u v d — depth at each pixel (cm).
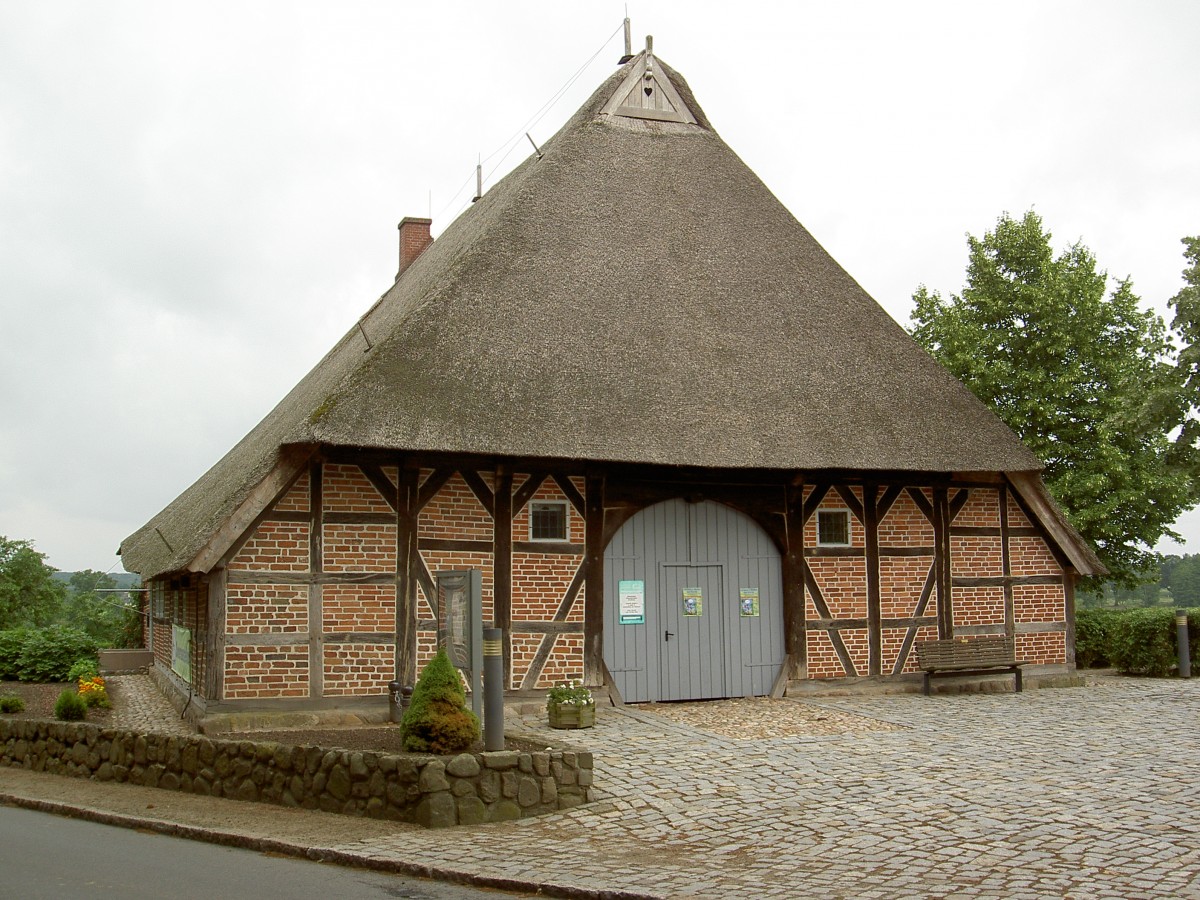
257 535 1151
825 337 1503
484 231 1425
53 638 1661
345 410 1141
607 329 1368
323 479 1182
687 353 1391
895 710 1263
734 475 1383
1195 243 1784
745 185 1661
